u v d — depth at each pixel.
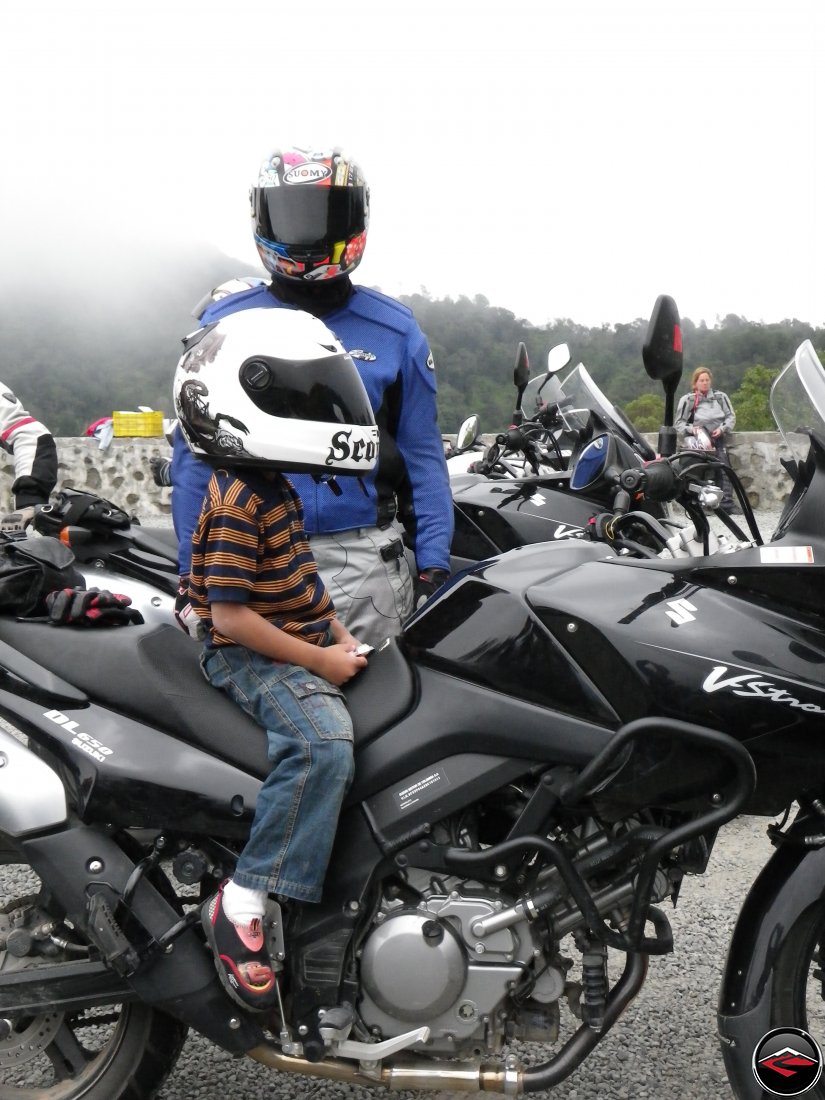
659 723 2.17
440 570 3.15
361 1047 2.29
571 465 5.06
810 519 2.29
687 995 3.24
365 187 3.04
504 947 2.26
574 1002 2.39
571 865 2.25
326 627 2.42
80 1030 3.08
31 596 2.55
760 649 2.21
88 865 2.36
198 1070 2.93
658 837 2.26
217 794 2.31
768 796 2.27
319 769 2.24
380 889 2.33
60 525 4.23
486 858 2.25
